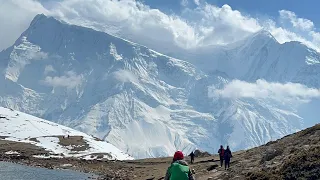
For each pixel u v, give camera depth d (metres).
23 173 72.12
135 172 70.19
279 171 28.06
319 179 24.95
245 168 36.41
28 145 154.62
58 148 158.88
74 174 76.69
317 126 42.66
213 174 41.19
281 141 48.62
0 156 116.62
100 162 107.00
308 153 28.00
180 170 16.08
